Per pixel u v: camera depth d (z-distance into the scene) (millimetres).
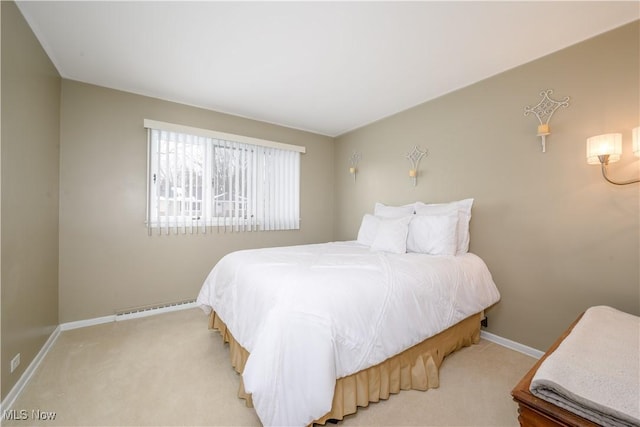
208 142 3078
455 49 1963
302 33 1804
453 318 1792
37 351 1841
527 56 2035
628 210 1652
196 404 1467
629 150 1648
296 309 1229
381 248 2441
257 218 3459
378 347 1369
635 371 873
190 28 1761
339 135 4137
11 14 1483
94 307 2506
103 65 2205
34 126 1804
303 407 1124
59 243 2340
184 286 2951
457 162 2576
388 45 1925
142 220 2727
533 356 2029
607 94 1734
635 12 1577
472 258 2215
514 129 2172
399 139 3178
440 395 1565
